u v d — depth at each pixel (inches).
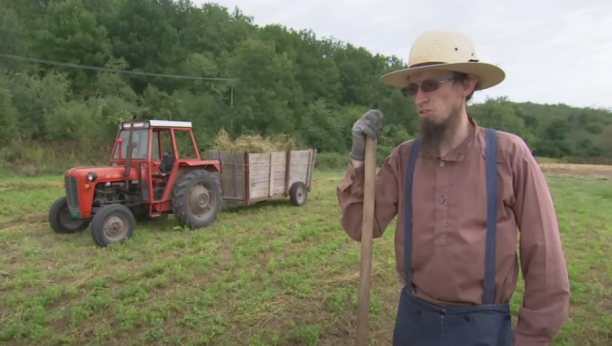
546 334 66.9
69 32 1248.2
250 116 1154.7
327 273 216.2
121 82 1182.9
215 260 233.5
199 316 165.3
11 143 762.8
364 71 1877.5
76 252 251.3
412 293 77.7
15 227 315.6
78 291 191.9
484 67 69.9
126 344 149.4
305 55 1642.5
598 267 240.2
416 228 74.5
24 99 849.5
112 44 1306.6
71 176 278.4
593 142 1744.6
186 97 1222.3
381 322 165.8
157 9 1382.9
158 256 244.1
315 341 150.3
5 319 165.0
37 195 453.7
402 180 79.8
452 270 70.4
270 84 1238.3
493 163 69.7
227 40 1766.7
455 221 70.3
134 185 304.8
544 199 68.4
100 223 257.1
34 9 1547.7
